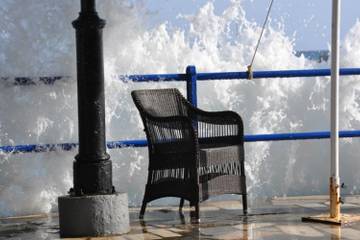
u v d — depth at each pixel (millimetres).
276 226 7469
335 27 7426
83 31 7211
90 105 7234
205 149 8125
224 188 8258
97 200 7125
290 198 10023
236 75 9859
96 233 7125
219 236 6973
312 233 6961
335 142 7535
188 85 9641
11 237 7371
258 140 9852
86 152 7273
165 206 9562
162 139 8211
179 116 7961
